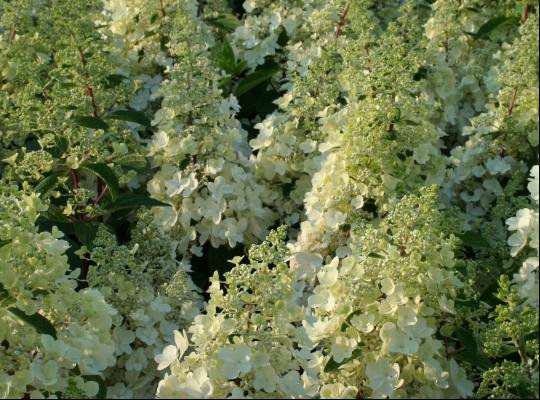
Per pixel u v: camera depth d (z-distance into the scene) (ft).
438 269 3.34
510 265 4.04
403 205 3.43
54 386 3.25
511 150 4.65
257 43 5.54
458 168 4.68
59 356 3.28
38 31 4.98
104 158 4.21
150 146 4.56
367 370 3.32
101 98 4.48
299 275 4.11
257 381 3.14
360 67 4.69
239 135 4.57
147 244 4.02
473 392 3.56
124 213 4.53
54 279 3.39
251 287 3.24
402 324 3.28
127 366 3.66
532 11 5.23
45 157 4.07
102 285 3.71
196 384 3.14
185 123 4.55
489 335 3.31
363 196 4.16
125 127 4.68
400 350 3.25
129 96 4.60
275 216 4.76
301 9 5.60
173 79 4.47
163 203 4.29
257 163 4.73
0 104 4.79
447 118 5.08
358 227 3.59
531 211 3.32
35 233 3.43
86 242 4.09
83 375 3.40
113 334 3.66
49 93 4.47
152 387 3.71
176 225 4.54
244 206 4.52
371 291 3.36
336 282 3.42
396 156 4.18
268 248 3.26
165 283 3.90
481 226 4.44
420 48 4.97
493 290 3.86
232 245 4.44
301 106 4.70
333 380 3.43
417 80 5.03
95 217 4.35
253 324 3.25
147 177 4.85
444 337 3.48
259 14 5.97
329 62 4.76
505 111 4.56
